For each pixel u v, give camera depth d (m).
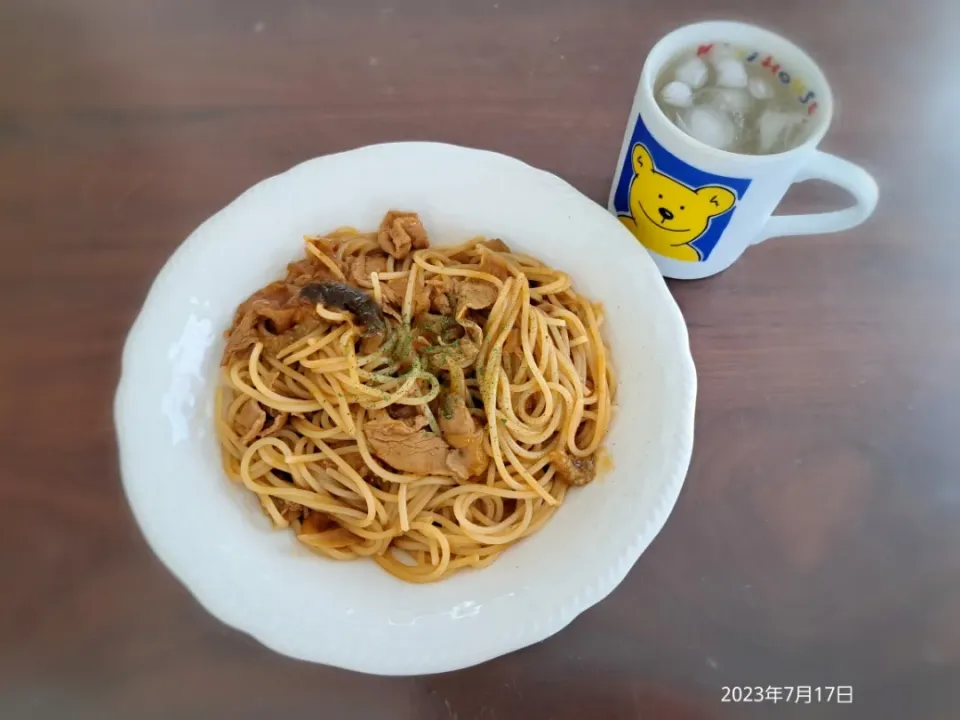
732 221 0.34
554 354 0.36
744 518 0.35
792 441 0.37
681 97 0.33
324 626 0.29
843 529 0.35
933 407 0.38
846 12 0.48
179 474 0.31
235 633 0.32
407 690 0.31
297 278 0.36
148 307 0.33
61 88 0.43
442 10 0.47
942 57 0.47
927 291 0.40
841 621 0.33
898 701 0.32
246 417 0.34
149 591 0.33
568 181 0.42
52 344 0.37
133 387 0.31
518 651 0.32
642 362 0.34
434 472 0.34
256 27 0.46
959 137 0.44
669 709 0.31
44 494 0.34
